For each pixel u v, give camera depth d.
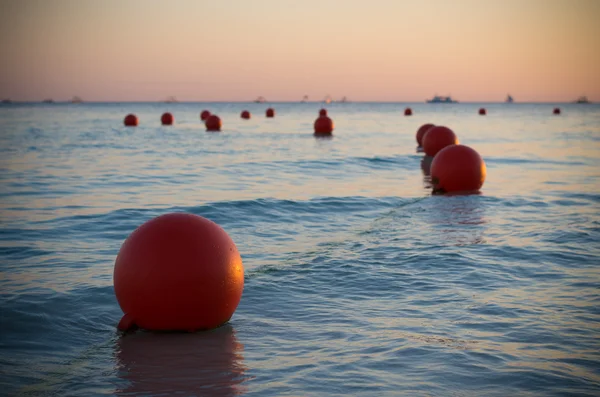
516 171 17.73
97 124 46.88
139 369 4.34
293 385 4.02
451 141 21.23
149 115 73.75
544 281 6.55
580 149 25.70
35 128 40.72
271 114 65.38
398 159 20.45
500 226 9.58
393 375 4.16
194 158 20.73
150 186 14.06
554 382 4.05
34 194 12.88
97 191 13.28
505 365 4.32
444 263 7.29
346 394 3.88
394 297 6.01
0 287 6.23
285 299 5.97
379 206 11.52
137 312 5.02
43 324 5.25
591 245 8.26
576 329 5.07
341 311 5.59
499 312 5.51
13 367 4.40
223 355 4.57
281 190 13.43
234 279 5.13
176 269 4.92
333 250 8.00
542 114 85.75
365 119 62.47
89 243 8.38
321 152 23.14
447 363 4.35
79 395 3.95
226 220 10.10
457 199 12.38
